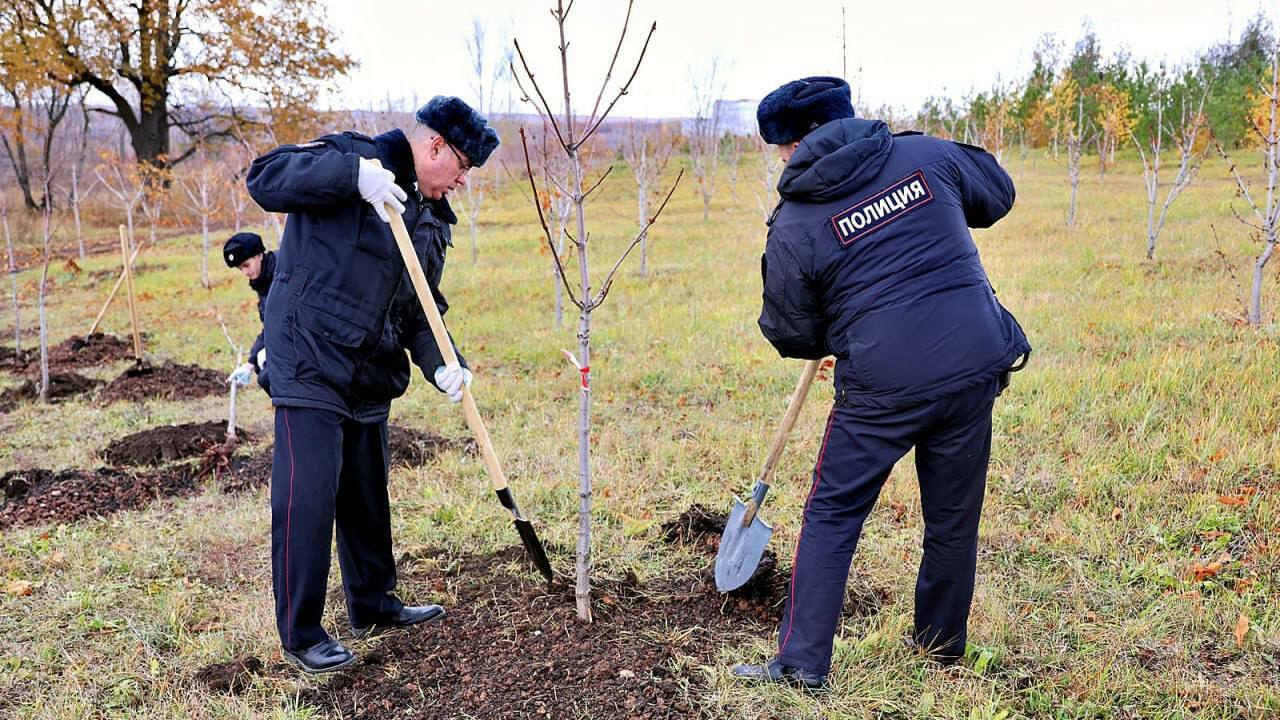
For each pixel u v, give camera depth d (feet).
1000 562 12.25
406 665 10.21
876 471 9.00
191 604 12.20
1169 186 65.72
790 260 8.92
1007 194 9.60
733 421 19.15
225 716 9.46
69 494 16.89
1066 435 16.20
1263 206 48.14
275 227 56.13
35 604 12.37
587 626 10.68
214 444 19.47
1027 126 101.65
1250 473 14.06
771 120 9.22
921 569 9.80
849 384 8.93
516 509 10.54
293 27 84.84
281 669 10.26
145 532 14.82
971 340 8.58
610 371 24.25
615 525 14.20
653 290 37.86
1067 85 92.79
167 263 65.57
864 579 11.85
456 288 41.73
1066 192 65.16
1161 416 16.71
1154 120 95.14
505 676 9.84
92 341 33.65
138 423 22.29
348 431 10.14
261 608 11.77
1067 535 12.62
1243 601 10.69
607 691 9.46
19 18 80.07
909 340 8.54
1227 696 9.11
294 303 9.45
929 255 8.64
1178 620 10.48
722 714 9.03
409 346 10.51
